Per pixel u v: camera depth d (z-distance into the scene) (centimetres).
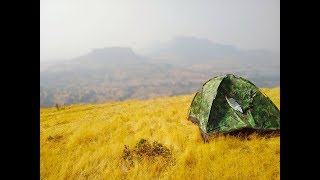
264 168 751
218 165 766
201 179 712
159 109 1639
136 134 1066
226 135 976
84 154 862
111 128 1198
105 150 883
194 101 1263
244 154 830
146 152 863
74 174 765
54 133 1170
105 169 779
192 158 828
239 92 1064
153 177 744
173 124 1228
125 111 1714
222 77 1097
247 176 713
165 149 880
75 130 1191
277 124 1002
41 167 787
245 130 986
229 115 1015
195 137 1005
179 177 718
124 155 859
